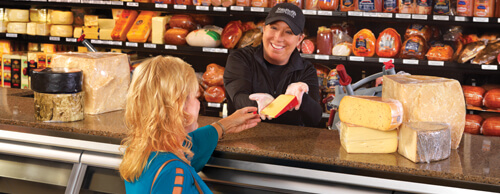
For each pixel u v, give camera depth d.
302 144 1.73
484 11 3.39
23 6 4.58
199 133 1.60
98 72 2.11
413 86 1.65
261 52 2.70
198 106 1.29
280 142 1.75
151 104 1.17
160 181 1.13
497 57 3.38
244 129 1.79
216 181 1.70
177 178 1.13
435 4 3.46
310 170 1.58
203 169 1.71
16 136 1.91
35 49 4.38
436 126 1.57
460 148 1.73
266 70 2.68
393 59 3.51
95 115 2.10
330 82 3.75
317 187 1.57
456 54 3.52
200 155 1.58
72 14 4.28
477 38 3.54
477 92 3.55
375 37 3.97
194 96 1.26
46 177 1.85
